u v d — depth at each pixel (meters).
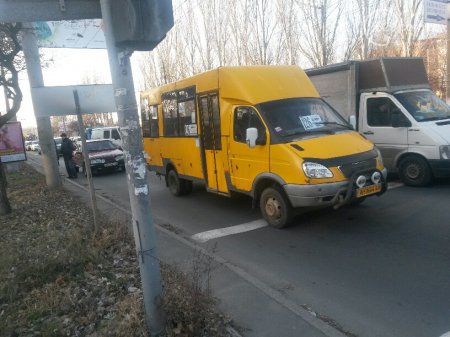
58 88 6.73
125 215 8.60
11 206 10.62
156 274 3.57
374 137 10.05
